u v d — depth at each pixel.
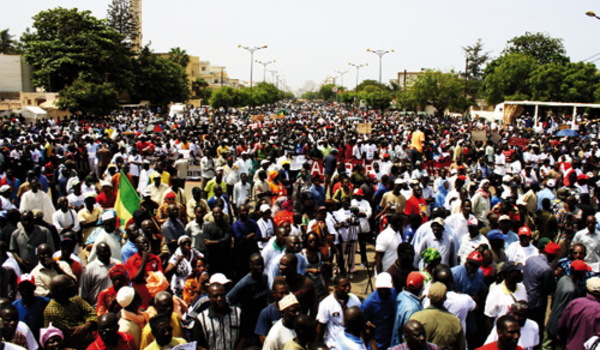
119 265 5.73
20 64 55.66
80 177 13.02
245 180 11.73
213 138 20.62
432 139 26.23
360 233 9.63
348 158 17.75
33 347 5.04
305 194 9.22
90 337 5.29
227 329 5.21
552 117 44.28
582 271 6.22
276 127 31.77
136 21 77.38
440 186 11.41
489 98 56.12
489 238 7.38
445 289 5.05
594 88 47.53
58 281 5.20
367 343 5.32
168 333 4.72
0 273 6.61
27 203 9.97
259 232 8.45
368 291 8.88
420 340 4.29
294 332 4.84
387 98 73.88
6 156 15.92
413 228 8.11
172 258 6.90
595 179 14.04
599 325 5.46
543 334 6.86
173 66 67.56
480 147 23.08
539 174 15.95
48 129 27.48
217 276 5.77
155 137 20.97
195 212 8.28
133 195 9.45
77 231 9.04
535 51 69.00
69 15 53.16
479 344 6.03
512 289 5.73
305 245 7.13
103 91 47.28
